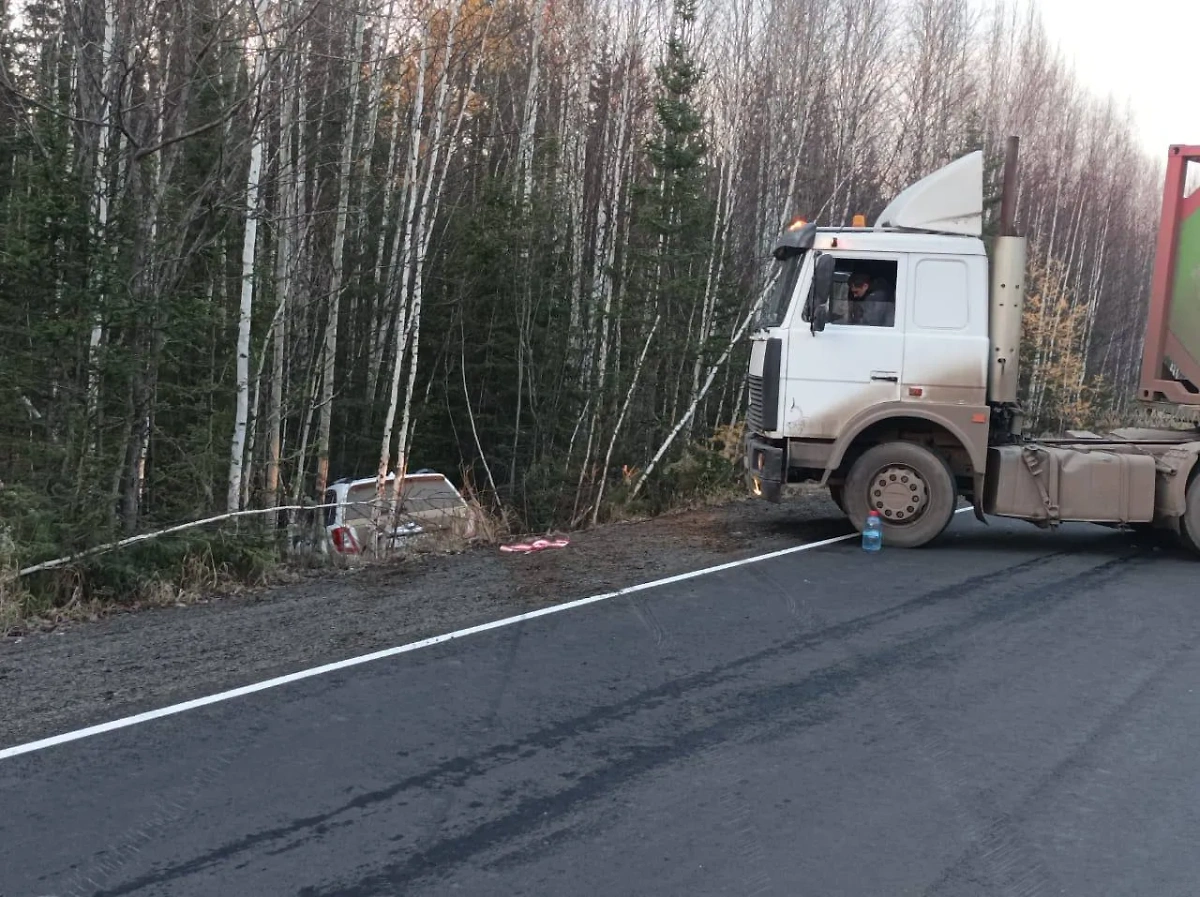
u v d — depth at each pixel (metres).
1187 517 9.22
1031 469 9.38
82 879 3.57
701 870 3.63
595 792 4.28
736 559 9.17
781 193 23.73
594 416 17.98
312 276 15.32
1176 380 9.94
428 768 4.53
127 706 5.36
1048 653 6.32
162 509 10.45
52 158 8.59
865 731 5.00
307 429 15.56
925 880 3.57
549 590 7.98
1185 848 3.82
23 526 8.22
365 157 15.55
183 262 9.70
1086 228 40.22
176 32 9.12
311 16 9.80
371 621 7.09
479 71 17.08
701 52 23.28
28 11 10.99
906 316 9.24
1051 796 4.27
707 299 19.97
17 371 8.76
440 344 21.05
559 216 20.56
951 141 30.56
